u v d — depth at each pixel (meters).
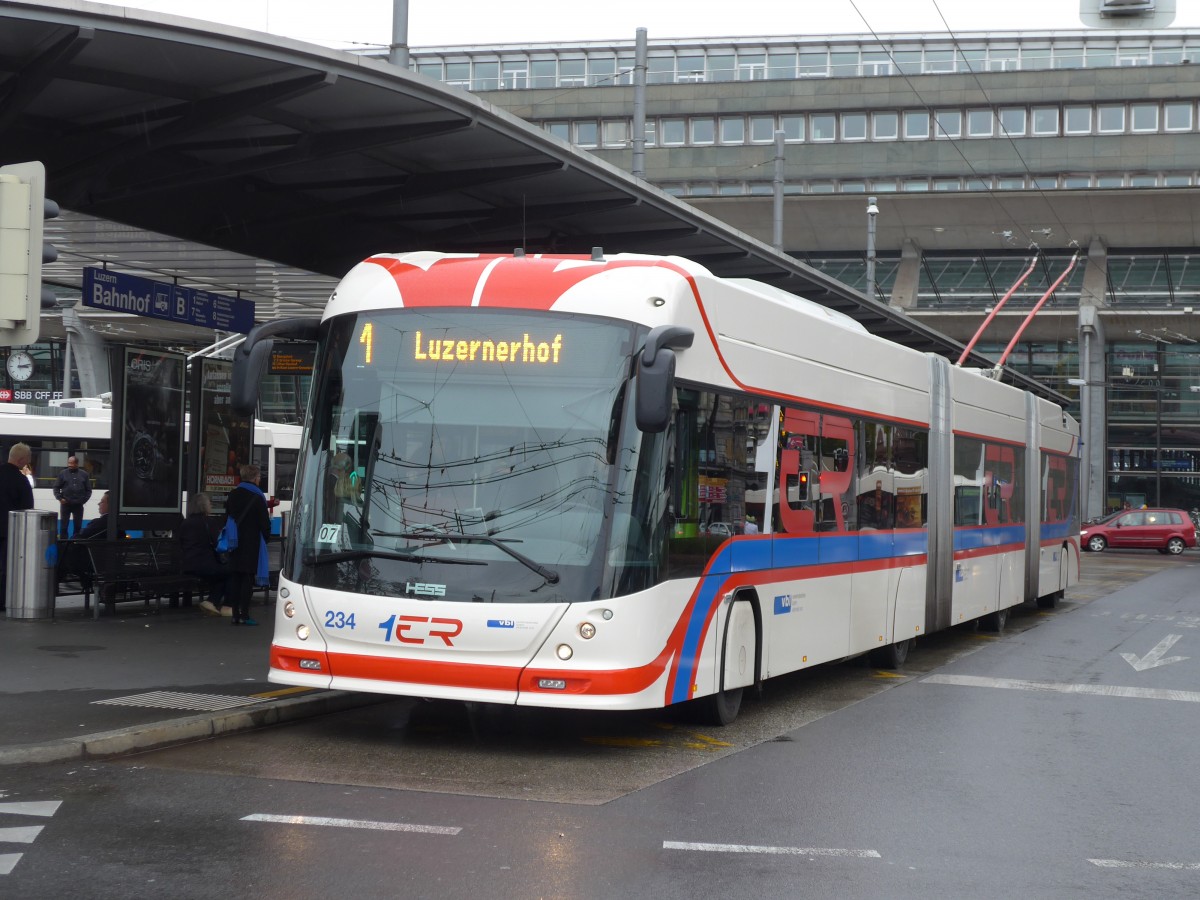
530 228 18.17
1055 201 62.22
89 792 7.64
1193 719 11.83
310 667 9.23
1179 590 30.52
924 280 65.38
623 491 9.06
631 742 9.91
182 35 11.13
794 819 7.56
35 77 11.17
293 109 13.37
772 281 21.69
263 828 6.88
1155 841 7.35
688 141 66.50
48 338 47.75
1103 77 62.44
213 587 16.92
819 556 12.36
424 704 11.25
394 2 17.00
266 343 9.43
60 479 26.30
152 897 5.66
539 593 8.87
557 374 9.24
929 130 64.31
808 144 64.94
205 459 18.50
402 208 17.52
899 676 14.52
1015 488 20.62
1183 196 60.59
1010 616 22.91
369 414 9.43
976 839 7.23
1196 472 63.06
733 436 10.52
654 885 6.08
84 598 18.59
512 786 8.19
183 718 9.42
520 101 68.50
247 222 16.28
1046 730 11.06
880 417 14.17
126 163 14.43
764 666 11.16
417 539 9.10
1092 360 62.97
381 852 6.48
